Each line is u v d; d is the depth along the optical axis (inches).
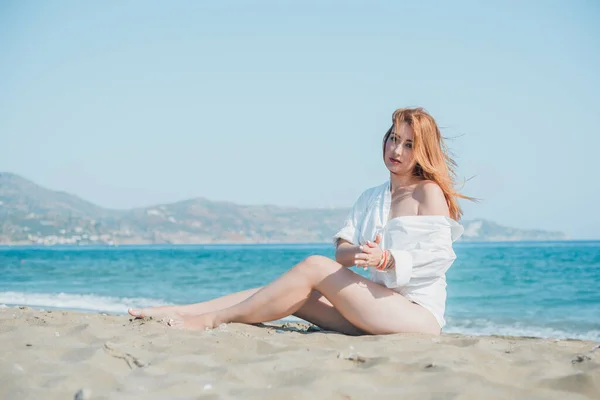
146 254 1983.3
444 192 158.4
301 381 103.0
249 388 98.8
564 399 94.0
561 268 780.6
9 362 113.5
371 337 141.9
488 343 135.6
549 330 298.8
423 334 147.3
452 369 106.4
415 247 150.8
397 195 160.1
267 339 139.8
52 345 129.0
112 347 122.0
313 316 163.9
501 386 98.8
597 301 416.8
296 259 1310.3
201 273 799.1
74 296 459.2
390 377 104.9
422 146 153.9
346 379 103.3
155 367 112.1
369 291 149.3
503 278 624.4
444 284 158.7
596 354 119.7
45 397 94.0
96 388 98.9
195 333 147.8
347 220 164.7
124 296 469.4
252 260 1279.5
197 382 101.7
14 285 586.9
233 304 175.2
